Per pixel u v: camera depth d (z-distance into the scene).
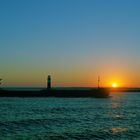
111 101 189.75
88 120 88.75
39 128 71.94
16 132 66.25
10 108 127.12
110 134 65.25
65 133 65.88
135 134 65.50
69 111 117.75
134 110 127.62
